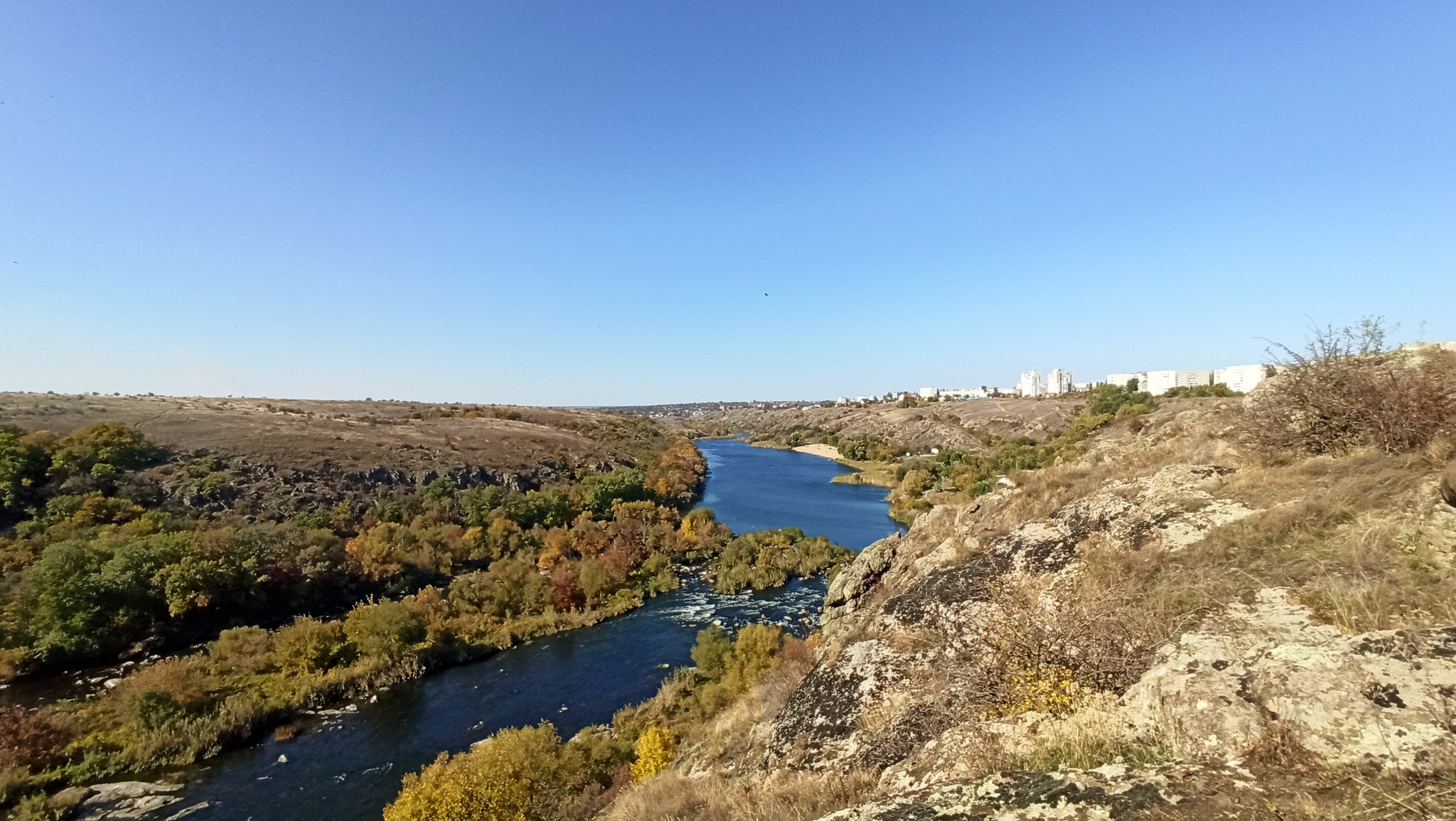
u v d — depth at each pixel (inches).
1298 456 354.0
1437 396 303.7
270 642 1227.2
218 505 1856.5
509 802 652.1
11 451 1649.9
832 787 258.1
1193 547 287.1
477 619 1430.9
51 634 1149.1
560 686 1149.7
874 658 358.0
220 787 829.8
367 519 1975.9
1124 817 123.0
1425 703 128.6
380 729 992.2
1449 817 105.0
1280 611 201.5
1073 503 424.5
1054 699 208.5
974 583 369.7
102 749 881.5
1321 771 124.1
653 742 706.2
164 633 1277.1
